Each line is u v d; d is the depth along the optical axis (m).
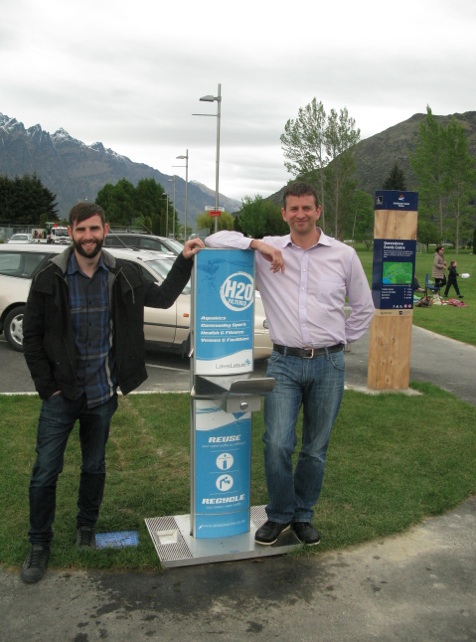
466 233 88.94
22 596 3.28
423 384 8.09
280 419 3.70
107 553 3.63
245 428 3.78
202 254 3.51
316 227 3.71
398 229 7.62
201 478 3.75
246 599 3.31
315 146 64.50
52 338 3.37
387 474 4.98
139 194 110.69
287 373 3.70
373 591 3.42
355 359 10.15
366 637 3.04
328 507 4.37
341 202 66.25
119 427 5.96
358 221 87.69
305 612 3.22
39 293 3.34
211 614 3.18
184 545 3.73
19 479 4.65
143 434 5.77
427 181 83.50
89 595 3.31
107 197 112.75
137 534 3.89
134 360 3.56
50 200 107.38
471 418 6.62
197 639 2.99
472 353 11.03
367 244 88.12
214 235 3.69
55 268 3.34
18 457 5.09
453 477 4.95
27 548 3.67
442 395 7.63
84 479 3.69
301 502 3.92
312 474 3.85
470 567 3.68
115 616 3.14
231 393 3.53
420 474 5.01
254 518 4.12
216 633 3.04
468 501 4.59
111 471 4.94
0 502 4.27
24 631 3.01
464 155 79.69
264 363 9.32
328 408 3.76
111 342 3.54
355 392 7.65
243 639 3.00
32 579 3.38
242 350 3.65
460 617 3.21
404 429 6.16
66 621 3.09
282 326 3.70
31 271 9.73
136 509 4.28
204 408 3.69
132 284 3.50
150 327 9.20
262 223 103.50
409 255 7.70
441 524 4.21
